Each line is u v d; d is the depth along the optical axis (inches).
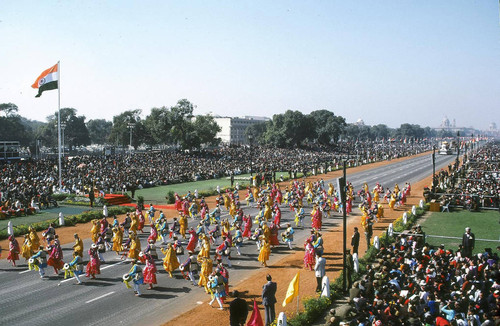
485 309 593.9
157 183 2496.3
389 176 2915.8
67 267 800.9
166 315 647.8
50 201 1712.6
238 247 999.6
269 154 4522.6
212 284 671.8
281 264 920.3
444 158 4854.8
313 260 882.1
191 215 1497.3
